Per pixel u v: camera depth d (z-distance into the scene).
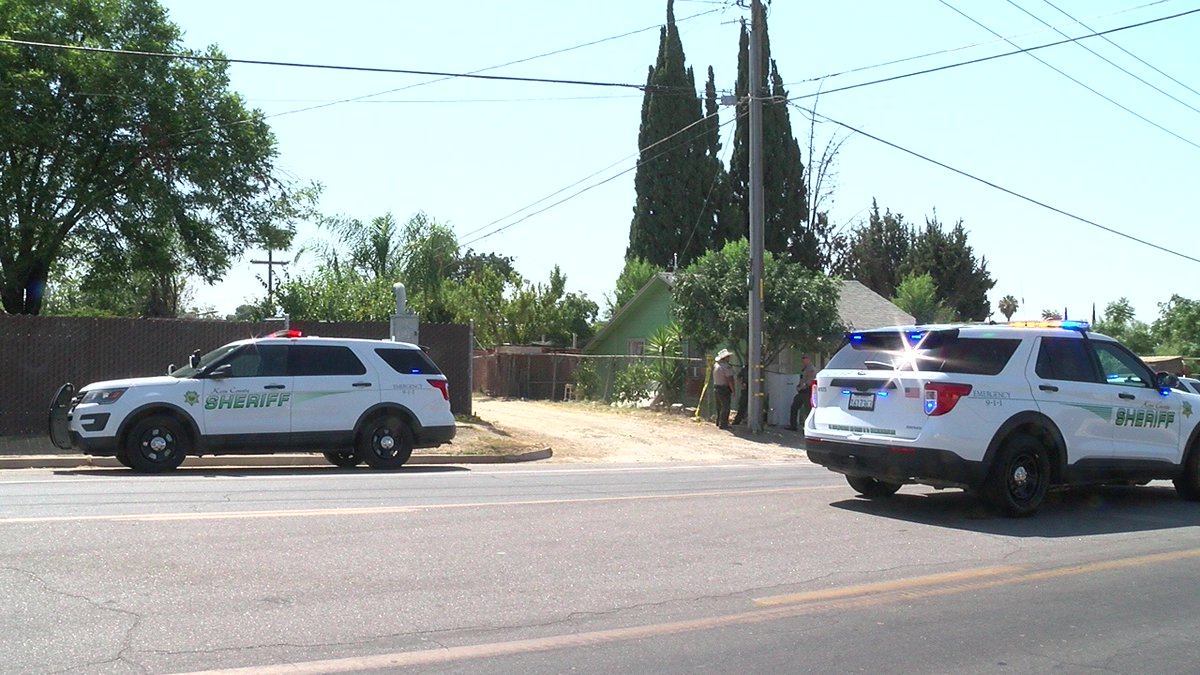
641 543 8.88
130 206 27.00
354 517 9.59
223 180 27.84
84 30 26.22
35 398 18.81
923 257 55.56
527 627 6.39
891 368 10.78
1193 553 9.22
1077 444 10.98
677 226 45.81
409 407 15.23
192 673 5.36
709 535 9.34
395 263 32.44
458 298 42.09
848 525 10.09
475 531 9.12
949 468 10.20
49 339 18.94
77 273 29.91
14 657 5.53
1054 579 8.11
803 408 25.22
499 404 32.12
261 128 28.17
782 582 7.72
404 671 5.50
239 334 20.39
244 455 15.87
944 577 8.06
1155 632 6.73
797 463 18.59
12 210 26.16
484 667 5.62
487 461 17.78
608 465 17.23
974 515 10.92
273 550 8.11
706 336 26.30
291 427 14.57
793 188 46.81
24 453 16.17
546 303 43.69
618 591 7.29
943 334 10.70
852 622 6.76
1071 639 6.52
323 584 7.16
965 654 6.15
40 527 8.70
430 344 22.41
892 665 5.91
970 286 55.09
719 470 16.02
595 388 32.72
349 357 15.08
